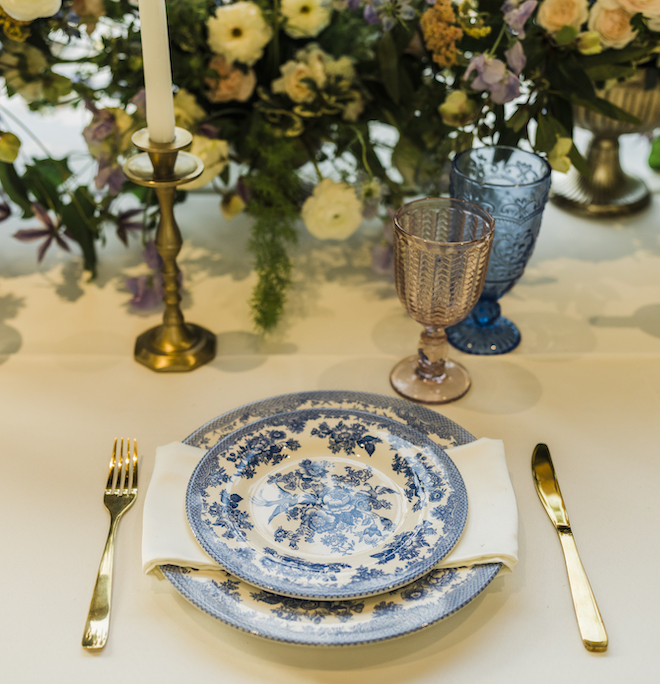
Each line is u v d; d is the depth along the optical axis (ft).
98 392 2.95
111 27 3.38
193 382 3.01
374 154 3.49
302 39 3.57
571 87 3.22
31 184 3.52
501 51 3.20
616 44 3.16
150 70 2.47
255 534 2.25
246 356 3.16
